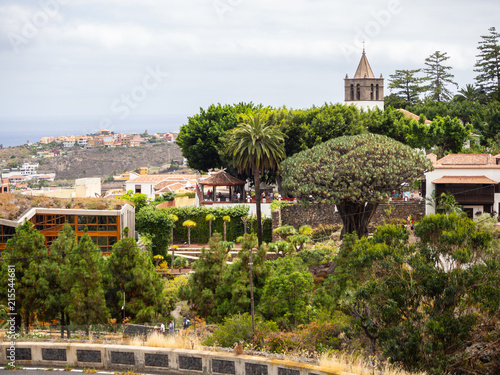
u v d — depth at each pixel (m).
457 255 29.34
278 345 28.52
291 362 25.12
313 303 42.00
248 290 41.34
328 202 64.31
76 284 35.94
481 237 30.73
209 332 32.97
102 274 39.00
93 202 60.03
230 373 25.84
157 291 40.38
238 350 26.38
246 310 40.78
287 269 42.53
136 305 38.84
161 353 26.78
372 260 31.95
